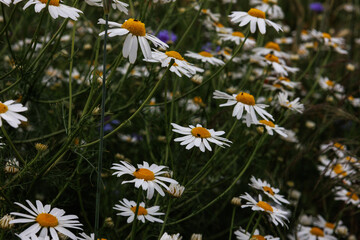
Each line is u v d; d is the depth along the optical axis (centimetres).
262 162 289
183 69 201
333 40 377
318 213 312
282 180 307
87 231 238
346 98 330
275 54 318
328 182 274
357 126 377
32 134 256
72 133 182
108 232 207
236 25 356
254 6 378
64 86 302
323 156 337
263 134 222
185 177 202
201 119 286
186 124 271
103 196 262
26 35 338
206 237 276
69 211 253
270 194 213
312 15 547
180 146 259
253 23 221
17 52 314
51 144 251
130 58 168
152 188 158
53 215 154
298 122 377
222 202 293
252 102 213
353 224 295
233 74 381
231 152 286
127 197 244
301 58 447
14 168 185
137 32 170
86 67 337
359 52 489
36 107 267
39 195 253
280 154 324
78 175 221
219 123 315
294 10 467
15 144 241
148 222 201
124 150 309
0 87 246
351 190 283
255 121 209
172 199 177
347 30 481
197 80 265
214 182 281
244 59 369
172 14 295
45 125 279
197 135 188
